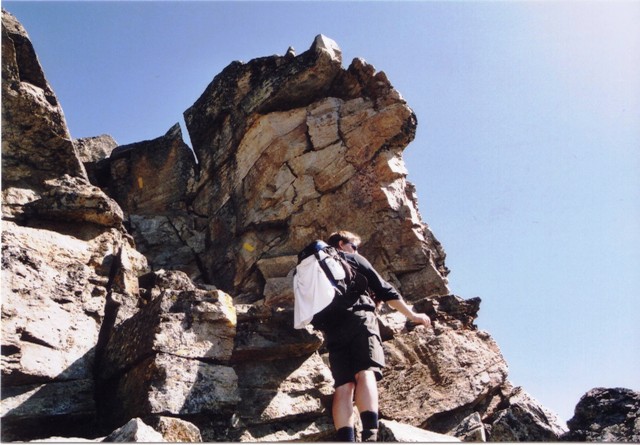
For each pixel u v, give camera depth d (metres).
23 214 5.74
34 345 4.73
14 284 4.83
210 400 4.39
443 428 5.32
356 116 7.07
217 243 7.04
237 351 4.91
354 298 4.05
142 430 3.64
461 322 6.06
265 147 7.07
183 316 4.60
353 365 3.93
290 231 6.72
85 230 5.81
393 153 7.02
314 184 6.84
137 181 7.64
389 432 4.28
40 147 6.22
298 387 4.98
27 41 6.19
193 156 7.77
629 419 4.57
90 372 4.91
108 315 5.29
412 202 7.20
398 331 5.78
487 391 5.55
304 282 4.07
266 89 7.21
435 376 5.54
